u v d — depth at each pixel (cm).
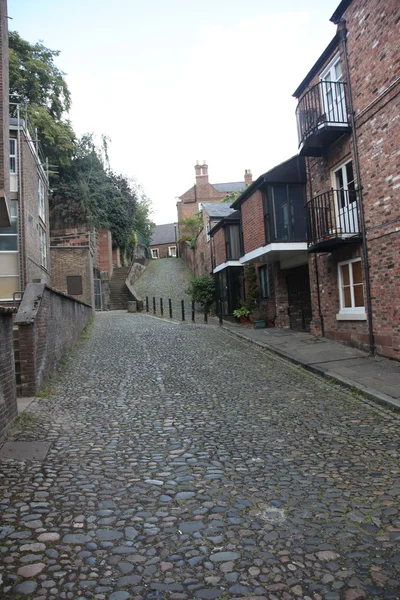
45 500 374
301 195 1413
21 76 2659
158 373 941
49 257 2283
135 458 476
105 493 390
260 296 1866
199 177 5259
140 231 4978
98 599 254
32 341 746
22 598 254
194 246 3572
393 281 923
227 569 282
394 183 909
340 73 1126
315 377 876
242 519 346
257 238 1548
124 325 1867
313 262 1305
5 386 544
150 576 275
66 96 2998
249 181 4959
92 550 302
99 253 3344
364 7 977
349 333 1120
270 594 259
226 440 534
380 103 940
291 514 353
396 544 309
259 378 882
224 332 1596
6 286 1644
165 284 3456
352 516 349
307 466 452
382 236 955
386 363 915
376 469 441
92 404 705
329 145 1166
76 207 2972
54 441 525
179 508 364
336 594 258
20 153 1659
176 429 578
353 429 570
